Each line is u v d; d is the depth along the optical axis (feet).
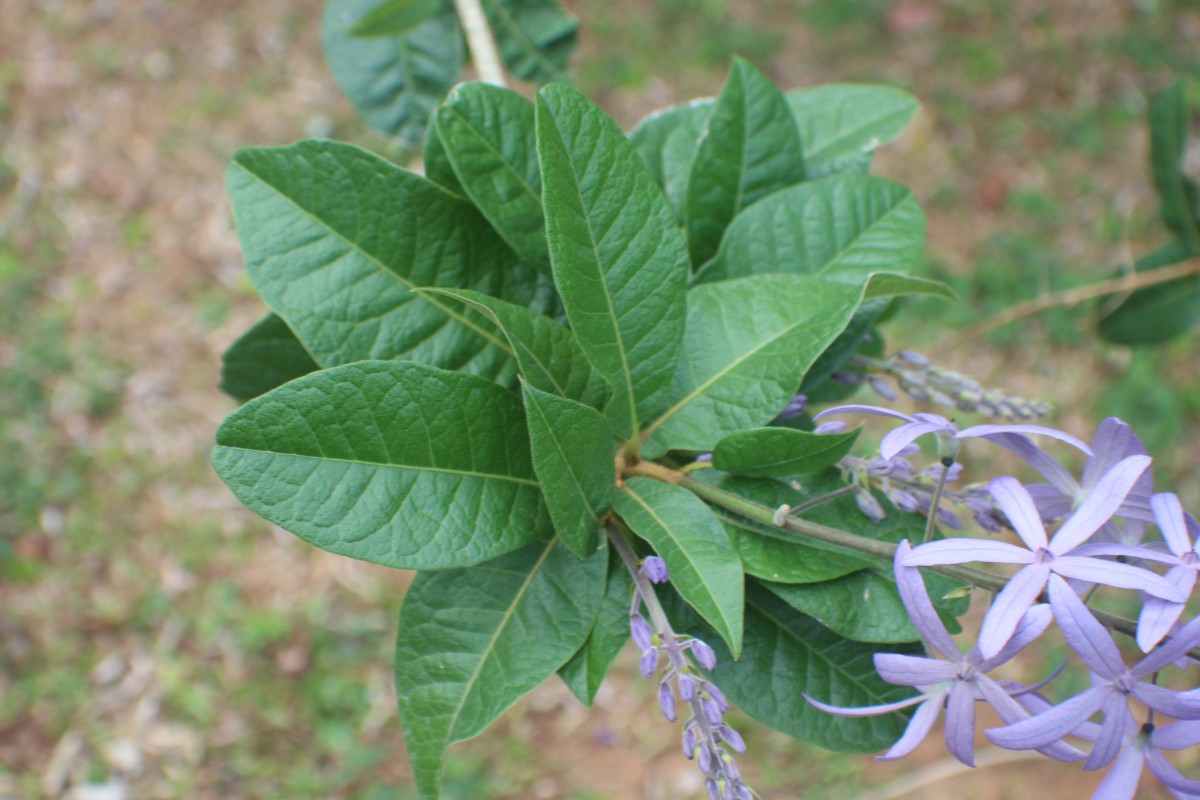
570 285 0.91
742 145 1.10
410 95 1.36
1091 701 0.82
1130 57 5.18
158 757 3.59
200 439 4.17
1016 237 4.58
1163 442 4.04
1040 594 0.84
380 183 0.98
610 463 0.92
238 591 3.89
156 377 4.29
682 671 0.88
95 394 4.19
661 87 5.13
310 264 0.97
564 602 0.95
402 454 0.89
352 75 1.35
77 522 3.95
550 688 3.82
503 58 1.38
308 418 0.87
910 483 0.94
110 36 5.21
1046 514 0.90
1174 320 1.45
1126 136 4.93
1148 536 1.09
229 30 5.23
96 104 5.00
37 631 3.75
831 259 1.06
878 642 0.93
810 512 0.95
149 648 3.76
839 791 3.54
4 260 4.50
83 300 4.44
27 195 4.71
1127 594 3.32
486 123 0.99
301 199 0.97
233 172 0.96
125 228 4.64
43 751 3.56
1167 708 0.81
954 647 0.84
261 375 1.11
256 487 0.86
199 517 4.01
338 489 0.88
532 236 0.99
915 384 1.09
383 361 0.88
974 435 0.87
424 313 0.98
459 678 0.93
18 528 3.91
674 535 0.91
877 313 1.02
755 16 5.35
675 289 0.95
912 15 5.34
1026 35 5.29
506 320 0.90
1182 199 1.38
